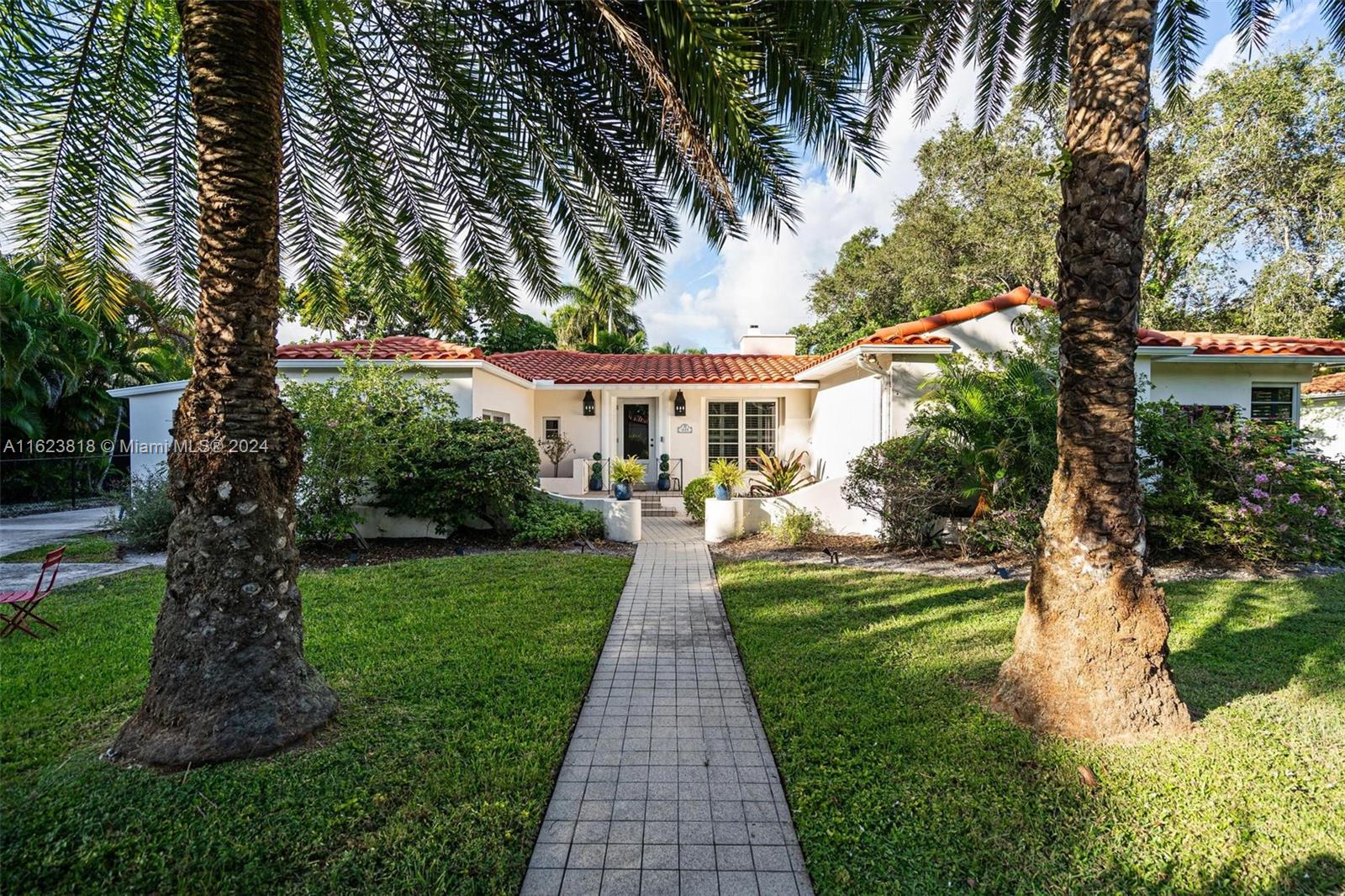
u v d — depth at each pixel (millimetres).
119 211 6316
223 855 2936
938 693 4820
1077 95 4277
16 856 2912
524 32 5414
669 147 5477
